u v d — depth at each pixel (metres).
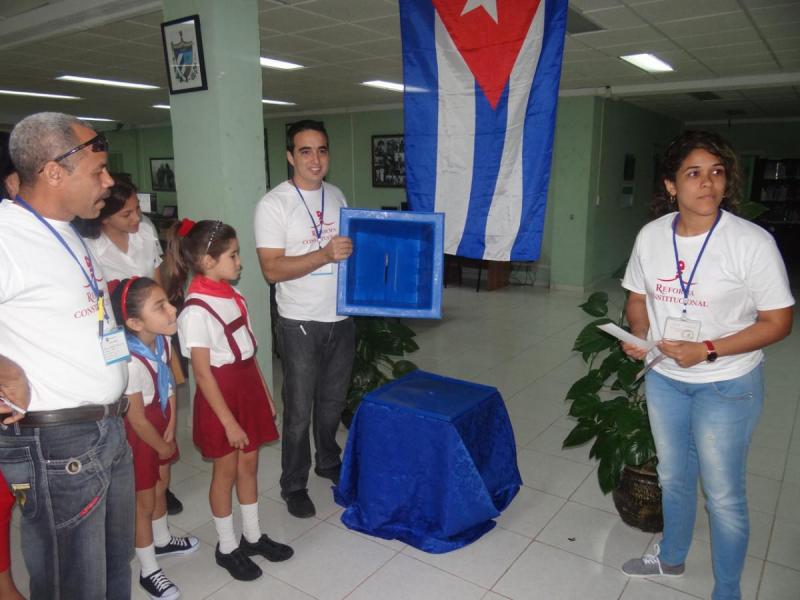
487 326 5.78
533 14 1.87
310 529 2.29
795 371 4.28
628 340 1.62
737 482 1.64
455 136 2.09
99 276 1.37
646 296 1.80
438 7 2.04
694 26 4.39
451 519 2.11
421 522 2.21
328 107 9.98
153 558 1.92
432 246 1.82
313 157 2.15
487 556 2.12
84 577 1.34
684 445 1.78
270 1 3.89
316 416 2.61
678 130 10.73
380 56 5.68
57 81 7.27
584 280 7.70
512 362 4.55
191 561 2.11
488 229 2.07
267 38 4.94
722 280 1.53
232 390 1.90
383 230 1.96
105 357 1.31
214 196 3.05
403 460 2.17
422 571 2.03
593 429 2.24
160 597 1.88
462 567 2.05
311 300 2.25
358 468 2.38
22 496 1.26
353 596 1.91
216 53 2.87
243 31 2.98
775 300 1.48
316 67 6.22
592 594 1.92
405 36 2.12
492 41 1.96
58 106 9.84
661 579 1.99
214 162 3.01
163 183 12.70
